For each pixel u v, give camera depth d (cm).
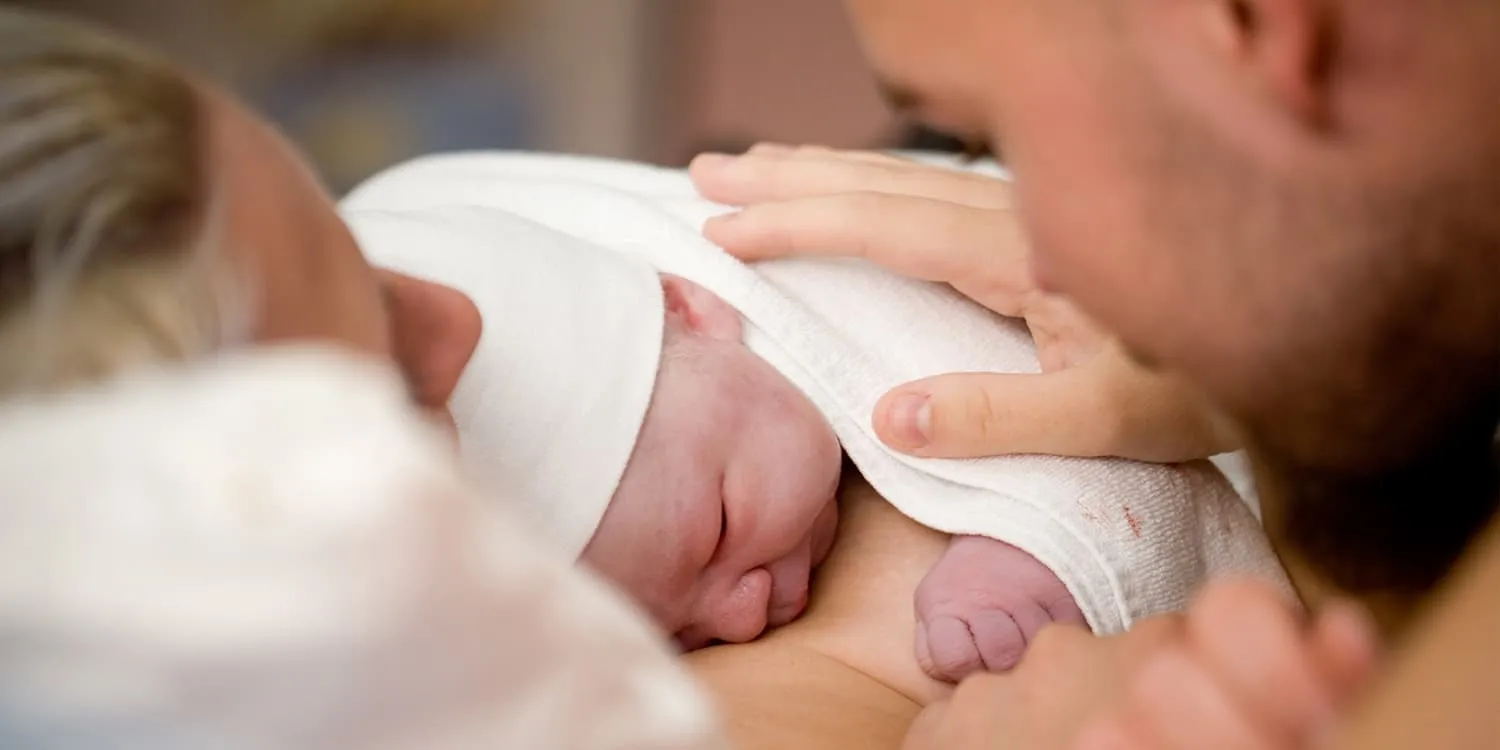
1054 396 75
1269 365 52
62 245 38
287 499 31
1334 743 36
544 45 179
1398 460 58
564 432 71
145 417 32
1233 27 46
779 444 75
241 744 33
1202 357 53
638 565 72
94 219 39
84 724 32
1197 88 47
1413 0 45
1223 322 51
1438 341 51
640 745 38
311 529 30
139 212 39
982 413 75
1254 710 43
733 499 74
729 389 75
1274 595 46
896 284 84
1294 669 43
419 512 32
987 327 83
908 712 70
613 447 72
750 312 80
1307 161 47
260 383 33
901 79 55
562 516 71
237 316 41
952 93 54
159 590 31
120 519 31
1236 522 80
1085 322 78
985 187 87
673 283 81
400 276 58
